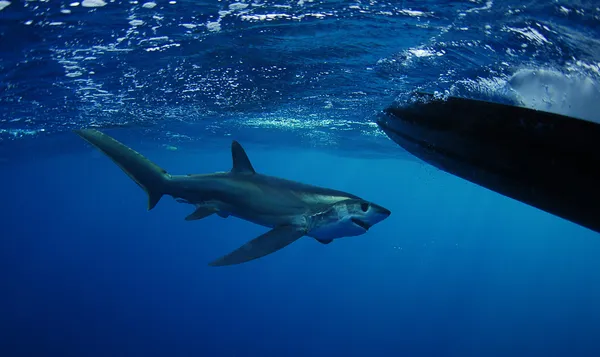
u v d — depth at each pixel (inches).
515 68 249.6
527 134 49.9
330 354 1354.6
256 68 395.5
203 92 498.9
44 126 735.1
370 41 303.4
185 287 2389.3
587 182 42.9
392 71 363.6
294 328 1605.6
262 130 895.7
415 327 1616.6
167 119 713.0
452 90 348.2
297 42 320.2
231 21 281.1
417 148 65.3
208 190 217.8
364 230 189.8
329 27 283.6
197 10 263.9
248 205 205.0
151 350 1362.0
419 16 246.5
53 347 1358.3
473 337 1513.3
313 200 193.8
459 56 286.4
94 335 1488.7
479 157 54.6
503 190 49.9
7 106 551.8
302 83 446.6
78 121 686.5
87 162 1663.4
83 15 269.0
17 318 1696.6
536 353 1370.6
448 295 2201.0
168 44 327.6
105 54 348.5
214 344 1429.6
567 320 1796.3
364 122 677.3
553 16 202.7
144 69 396.8
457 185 2030.0
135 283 2596.0
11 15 265.4
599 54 200.2
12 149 1072.8
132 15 269.6
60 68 384.2
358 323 1665.8
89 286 2482.8
